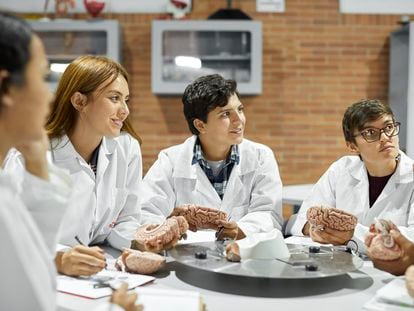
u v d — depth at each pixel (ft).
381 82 14.48
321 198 6.40
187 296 3.55
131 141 6.13
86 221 5.56
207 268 4.09
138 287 4.10
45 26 13.10
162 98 14.53
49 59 13.50
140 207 6.18
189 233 5.71
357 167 6.21
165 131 14.61
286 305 3.72
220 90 6.00
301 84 14.53
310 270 4.05
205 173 6.56
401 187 5.90
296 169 14.66
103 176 5.78
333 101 14.55
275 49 14.48
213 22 13.20
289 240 5.65
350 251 5.07
